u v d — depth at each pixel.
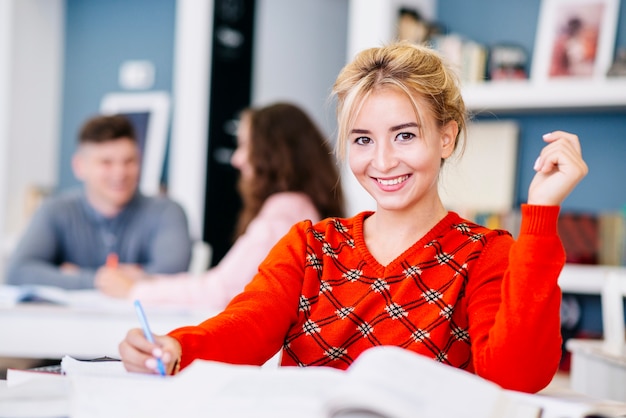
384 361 0.86
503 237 1.30
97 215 3.27
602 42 3.06
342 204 2.75
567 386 2.64
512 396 0.97
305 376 0.90
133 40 5.05
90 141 3.22
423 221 1.31
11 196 4.78
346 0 5.49
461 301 1.26
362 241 1.34
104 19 5.11
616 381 1.72
